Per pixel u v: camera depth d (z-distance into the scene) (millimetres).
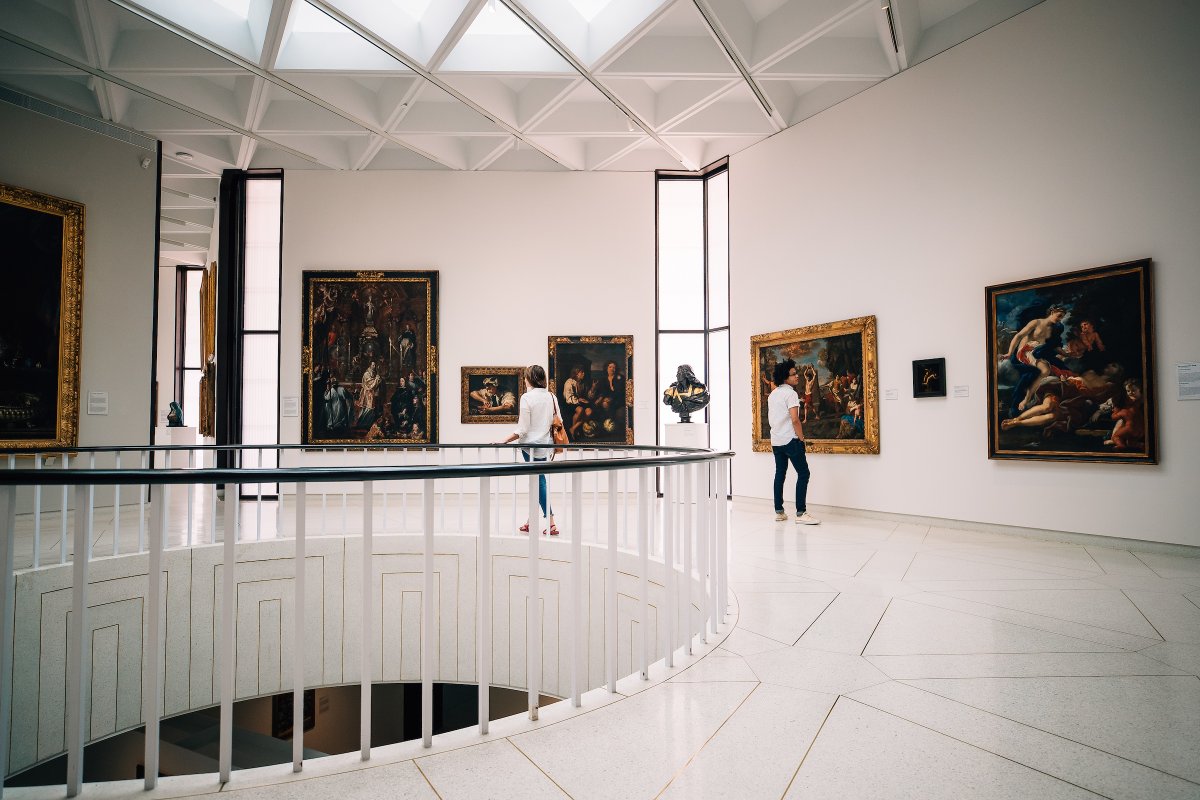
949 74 7801
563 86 8914
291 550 6426
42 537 6785
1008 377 7117
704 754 2354
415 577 6648
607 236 11867
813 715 2670
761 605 4355
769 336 9992
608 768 2264
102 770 8453
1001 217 7266
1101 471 6461
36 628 5121
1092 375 6426
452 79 8617
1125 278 6215
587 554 6219
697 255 11914
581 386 11695
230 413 11484
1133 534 6219
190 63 8000
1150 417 6031
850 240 8953
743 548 6469
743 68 8367
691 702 2803
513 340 11742
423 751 2400
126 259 9469
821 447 9250
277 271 11781
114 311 9305
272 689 6270
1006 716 2645
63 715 5254
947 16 7824
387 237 11664
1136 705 2740
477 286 11742
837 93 9133
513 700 10625
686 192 11969
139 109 9344
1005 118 7246
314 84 8672
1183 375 5891
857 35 8391
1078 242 6617
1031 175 7004
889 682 3018
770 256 10156
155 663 2193
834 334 9062
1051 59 6859
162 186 12266
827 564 5680
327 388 11391
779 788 2125
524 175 11867
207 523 7977
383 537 6629
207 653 6066
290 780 2201
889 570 5434
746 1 7762
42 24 7359
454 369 11656
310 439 11328
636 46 8383
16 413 8258
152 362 9727
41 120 8594
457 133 10078
